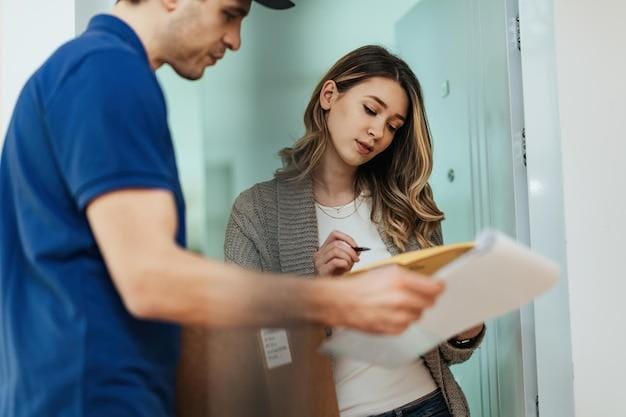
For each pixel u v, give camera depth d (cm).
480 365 161
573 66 166
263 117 144
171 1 88
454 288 78
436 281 75
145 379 81
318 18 149
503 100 163
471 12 161
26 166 80
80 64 79
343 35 150
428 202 150
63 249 78
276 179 144
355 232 145
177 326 88
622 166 165
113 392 78
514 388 162
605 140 166
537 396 163
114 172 73
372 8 152
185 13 88
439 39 157
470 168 159
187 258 73
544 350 163
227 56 143
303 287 75
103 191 72
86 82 77
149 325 82
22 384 78
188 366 108
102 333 78
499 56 163
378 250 145
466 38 160
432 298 75
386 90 146
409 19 154
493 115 162
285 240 141
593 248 164
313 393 120
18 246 83
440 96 157
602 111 166
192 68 92
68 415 77
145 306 72
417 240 147
